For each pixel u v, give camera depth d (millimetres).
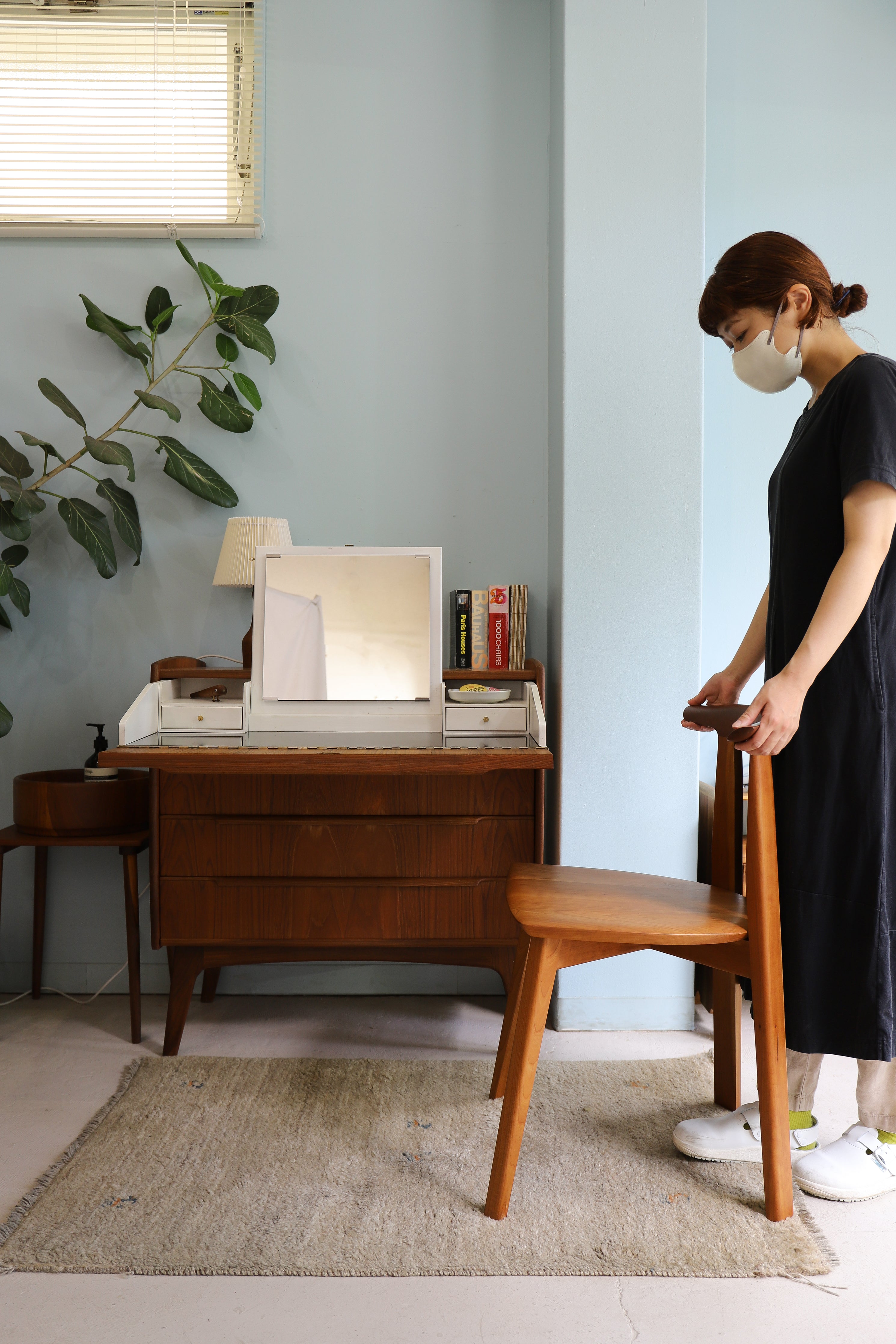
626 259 2102
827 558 1368
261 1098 1737
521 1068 1345
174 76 2365
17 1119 1674
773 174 2408
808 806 1351
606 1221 1347
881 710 1314
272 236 2361
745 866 1602
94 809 2020
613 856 2129
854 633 1323
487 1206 1359
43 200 2359
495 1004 2289
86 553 2342
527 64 2357
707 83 2396
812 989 1347
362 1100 1730
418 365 2373
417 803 1944
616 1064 1912
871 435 1277
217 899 1938
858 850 1322
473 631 2195
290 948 1957
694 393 2107
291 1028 2115
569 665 2121
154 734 1957
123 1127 1618
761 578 2426
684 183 2098
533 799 1946
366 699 2020
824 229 2416
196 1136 1590
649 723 2125
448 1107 1707
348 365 2363
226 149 2369
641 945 1457
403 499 2373
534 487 2379
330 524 2369
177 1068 1867
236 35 2367
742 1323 1153
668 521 2115
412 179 2363
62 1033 2078
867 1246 1319
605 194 2098
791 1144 1492
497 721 1951
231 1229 1321
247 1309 1170
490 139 2363
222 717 1985
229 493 2244
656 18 2090
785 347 1392
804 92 2406
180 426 2352
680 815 2131
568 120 2094
